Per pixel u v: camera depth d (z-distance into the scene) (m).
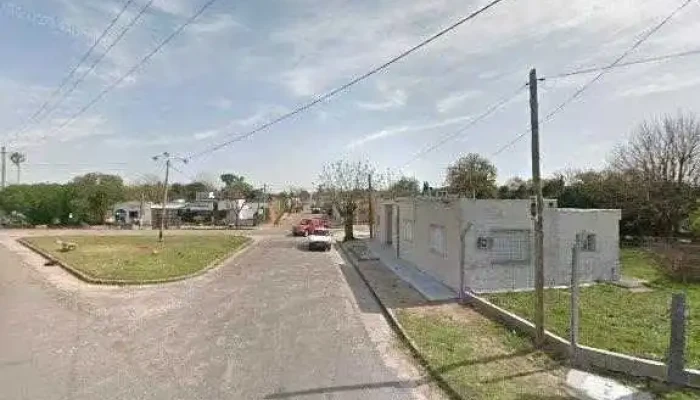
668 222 30.75
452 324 11.65
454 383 7.88
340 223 57.34
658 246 22.69
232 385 7.94
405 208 24.14
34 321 12.09
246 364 8.96
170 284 17.62
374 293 15.80
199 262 22.80
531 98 10.01
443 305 13.83
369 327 11.71
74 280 18.28
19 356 9.36
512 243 16.22
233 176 97.88
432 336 10.60
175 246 30.80
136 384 7.96
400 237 25.42
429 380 8.25
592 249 17.38
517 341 10.20
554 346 9.68
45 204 54.41
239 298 15.09
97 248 29.06
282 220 71.25
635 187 31.44
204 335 10.91
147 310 13.39
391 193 44.41
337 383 8.07
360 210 57.78
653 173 31.47
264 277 19.42
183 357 9.35
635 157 33.31
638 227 31.58
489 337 10.53
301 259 25.80
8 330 11.25
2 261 23.84
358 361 9.20
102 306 13.88
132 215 60.66
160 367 8.78
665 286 16.39
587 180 35.59
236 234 44.44
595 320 11.65
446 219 17.17
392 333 11.19
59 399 7.34
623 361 8.40
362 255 26.36
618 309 12.86
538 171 9.95
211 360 9.18
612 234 17.61
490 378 8.12
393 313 12.81
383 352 9.77
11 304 14.06
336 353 9.66
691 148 30.81
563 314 12.27
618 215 17.64
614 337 10.23
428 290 16.08
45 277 18.98
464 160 47.06
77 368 8.70
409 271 20.53
